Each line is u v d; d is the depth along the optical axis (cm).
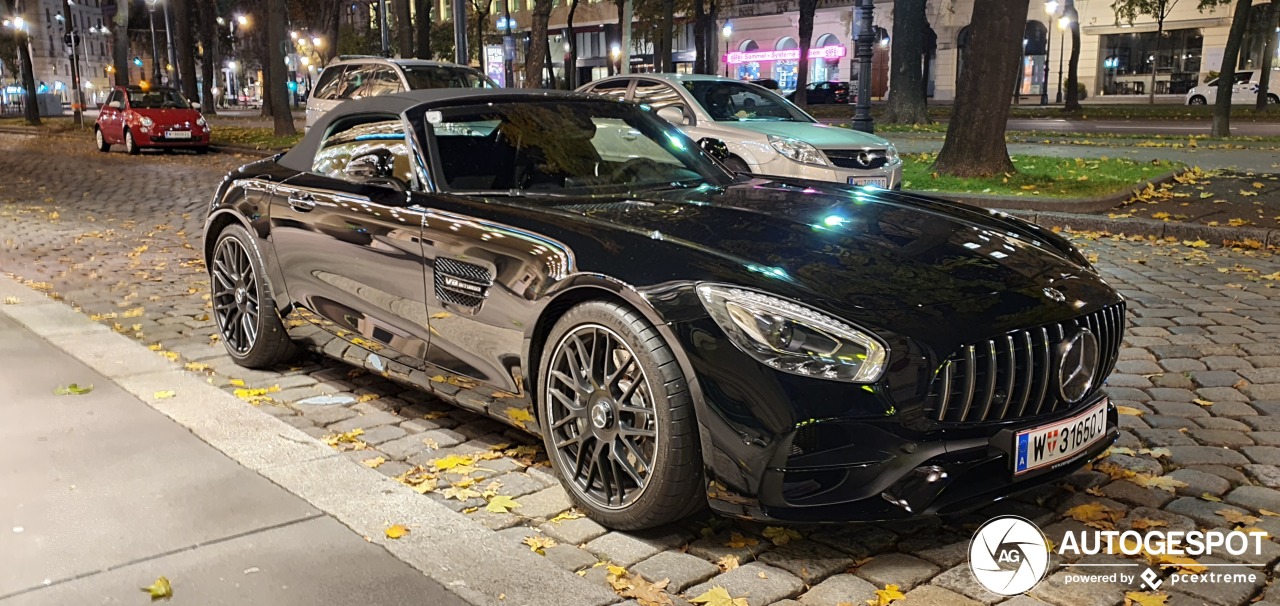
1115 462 367
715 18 4847
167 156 2134
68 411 418
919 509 274
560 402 325
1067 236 911
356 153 430
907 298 286
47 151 2416
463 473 362
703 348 278
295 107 6006
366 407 443
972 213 382
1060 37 4734
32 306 616
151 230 1015
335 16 4097
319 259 430
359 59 1449
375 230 395
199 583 271
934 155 1523
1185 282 694
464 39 1955
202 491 334
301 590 268
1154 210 971
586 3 6200
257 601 262
